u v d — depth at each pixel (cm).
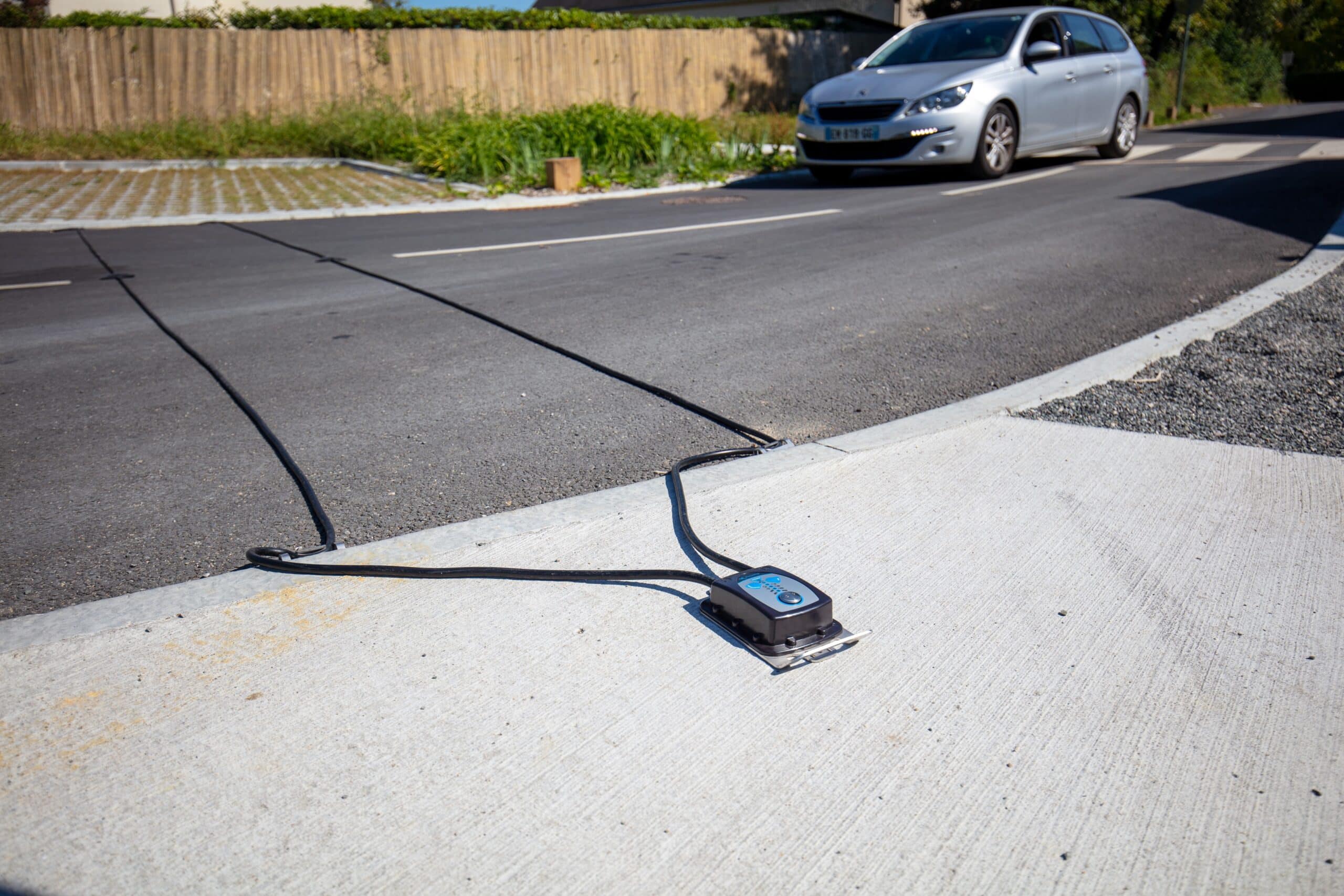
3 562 239
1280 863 142
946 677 186
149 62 1366
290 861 144
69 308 521
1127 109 1174
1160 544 235
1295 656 190
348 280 589
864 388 361
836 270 581
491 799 156
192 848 146
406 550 236
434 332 455
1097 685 182
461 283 571
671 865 142
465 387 373
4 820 152
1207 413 322
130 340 451
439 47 1570
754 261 617
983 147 984
